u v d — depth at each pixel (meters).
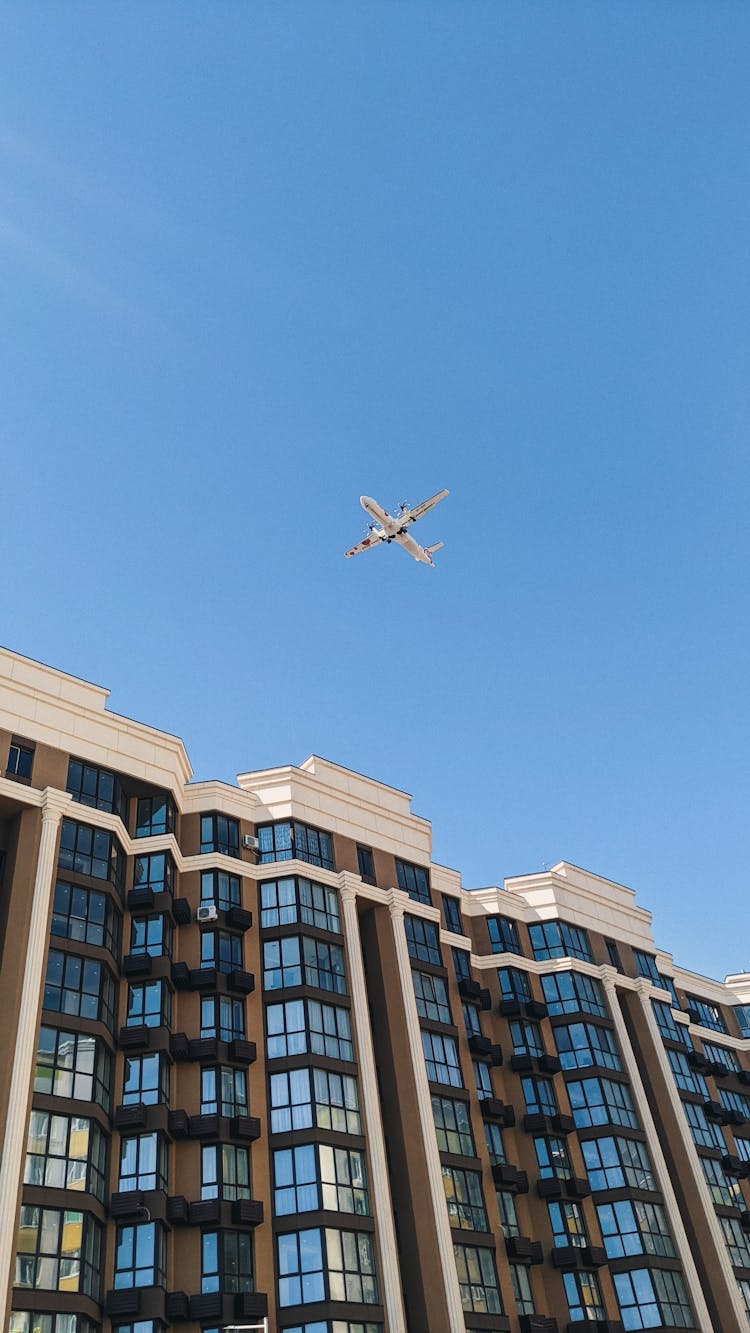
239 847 53.38
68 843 45.50
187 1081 44.66
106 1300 37.59
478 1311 45.50
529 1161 53.84
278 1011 48.22
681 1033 69.25
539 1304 49.31
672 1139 60.56
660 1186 55.84
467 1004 57.88
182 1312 38.66
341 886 53.78
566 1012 60.91
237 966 48.97
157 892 48.16
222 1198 41.81
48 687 48.97
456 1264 46.09
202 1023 46.50
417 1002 53.69
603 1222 53.38
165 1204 40.69
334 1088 46.62
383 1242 43.25
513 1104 55.91
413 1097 49.38
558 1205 52.72
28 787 44.97
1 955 41.53
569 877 68.81
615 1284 51.50
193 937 48.88
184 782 54.12
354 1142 45.53
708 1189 59.88
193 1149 42.97
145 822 51.00
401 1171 47.81
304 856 54.00
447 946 59.38
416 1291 44.75
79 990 42.28
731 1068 74.81
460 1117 51.41
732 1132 69.38
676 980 76.88
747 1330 54.72
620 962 66.88
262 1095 45.78
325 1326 39.94
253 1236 42.03
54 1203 36.94
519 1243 49.09
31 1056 38.84
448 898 62.34
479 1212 48.84
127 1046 43.41
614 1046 61.16
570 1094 57.75
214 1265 40.47
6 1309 33.88
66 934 43.22
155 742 52.00
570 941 64.81
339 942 51.88
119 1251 39.12
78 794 47.41
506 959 61.47
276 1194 43.38
